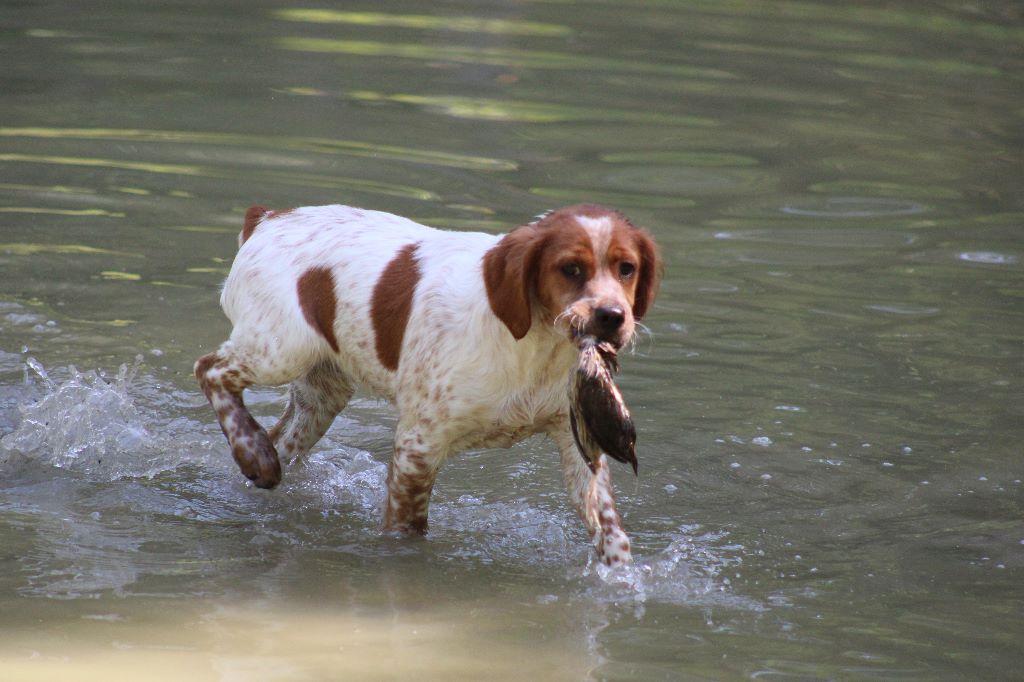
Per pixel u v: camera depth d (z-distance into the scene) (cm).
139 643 744
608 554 879
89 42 2395
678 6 3089
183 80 2159
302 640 761
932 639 779
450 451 912
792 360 1242
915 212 1697
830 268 1484
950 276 1473
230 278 1020
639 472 1032
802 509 979
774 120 2117
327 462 1066
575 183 1730
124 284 1357
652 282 841
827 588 852
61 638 744
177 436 1090
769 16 3016
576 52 2527
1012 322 1340
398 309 912
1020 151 2003
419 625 787
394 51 2452
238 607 802
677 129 2033
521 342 848
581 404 791
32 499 968
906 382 1199
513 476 1048
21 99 2003
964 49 2756
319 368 1023
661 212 1642
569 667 734
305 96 2103
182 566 863
